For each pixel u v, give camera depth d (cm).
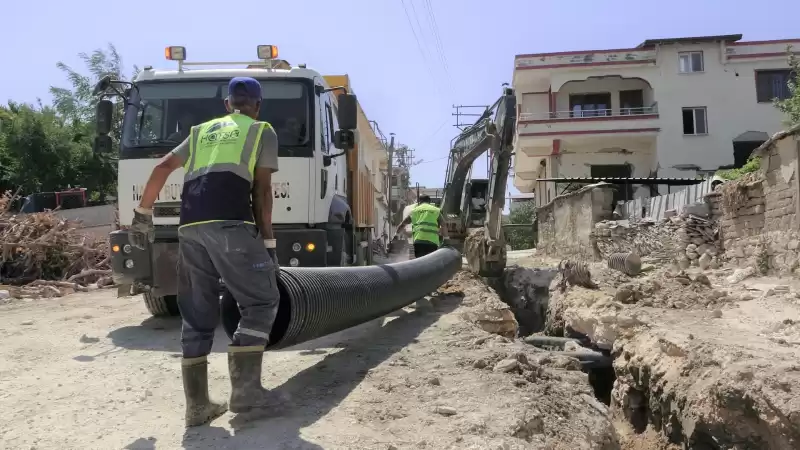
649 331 788
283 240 657
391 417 375
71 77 3147
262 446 327
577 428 408
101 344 616
